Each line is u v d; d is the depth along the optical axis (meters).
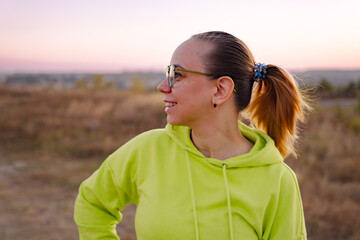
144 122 11.57
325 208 4.94
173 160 1.42
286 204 1.34
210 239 1.29
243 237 1.29
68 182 6.58
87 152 8.49
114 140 9.50
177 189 1.37
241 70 1.38
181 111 1.35
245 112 1.57
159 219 1.32
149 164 1.44
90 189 1.56
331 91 24.14
